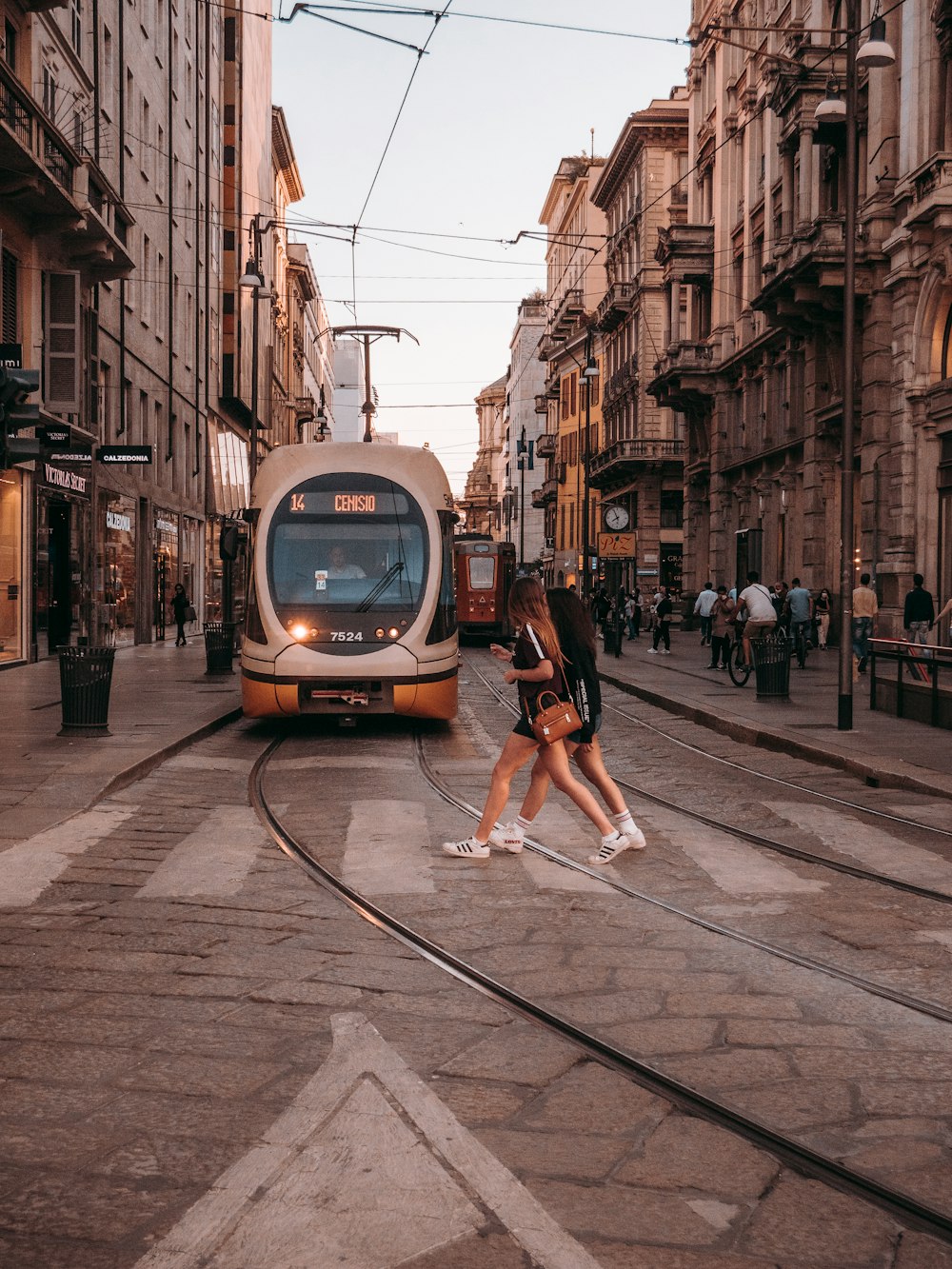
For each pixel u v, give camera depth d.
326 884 7.03
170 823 8.84
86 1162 3.51
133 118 30.69
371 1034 4.57
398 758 12.75
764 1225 3.23
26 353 22.19
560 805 9.98
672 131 54.00
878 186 27.39
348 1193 3.33
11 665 22.59
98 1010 4.81
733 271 41.34
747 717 15.90
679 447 54.19
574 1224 3.21
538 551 109.00
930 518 25.67
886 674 16.73
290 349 74.81
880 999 5.13
